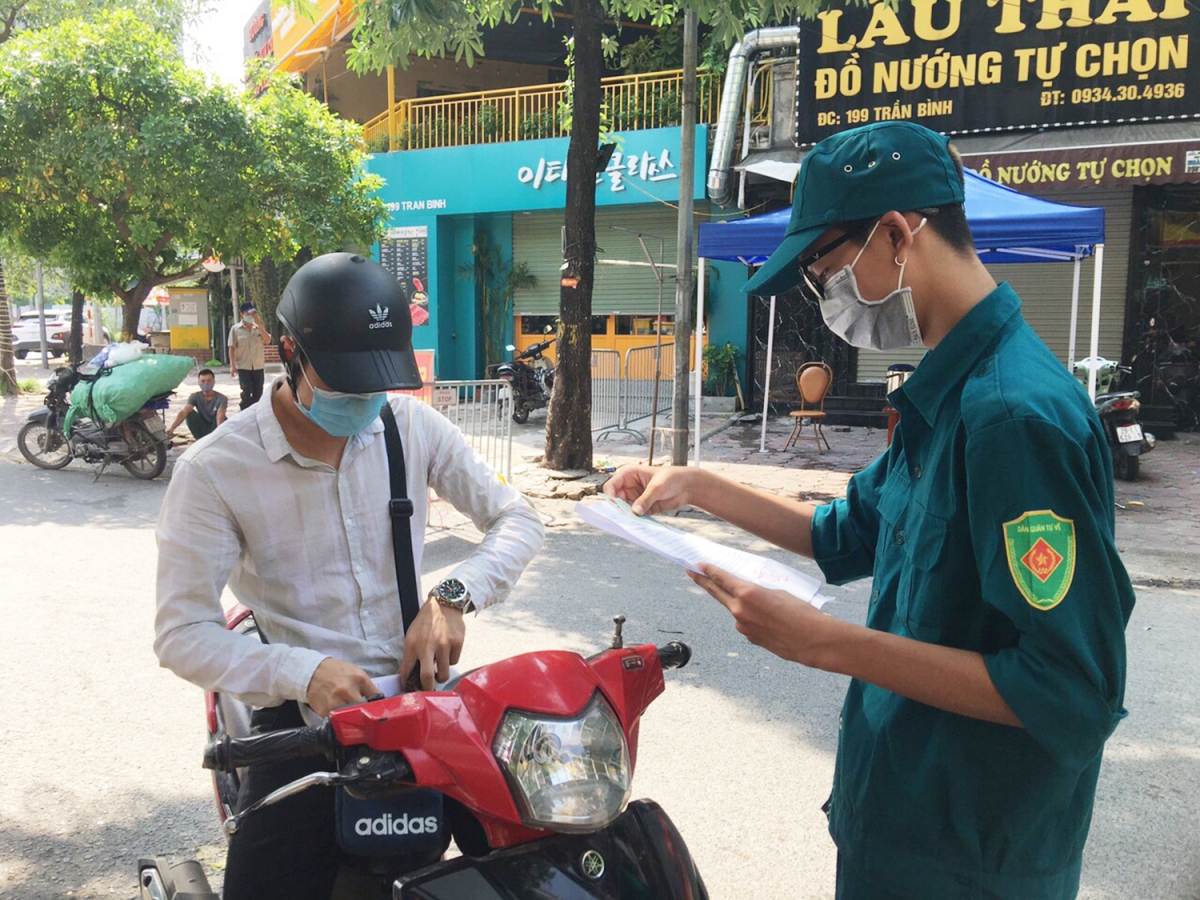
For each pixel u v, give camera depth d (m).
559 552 6.88
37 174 10.76
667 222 15.61
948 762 1.38
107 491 9.04
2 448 11.39
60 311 37.59
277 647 1.80
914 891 1.43
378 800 1.61
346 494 1.97
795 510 1.88
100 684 4.37
